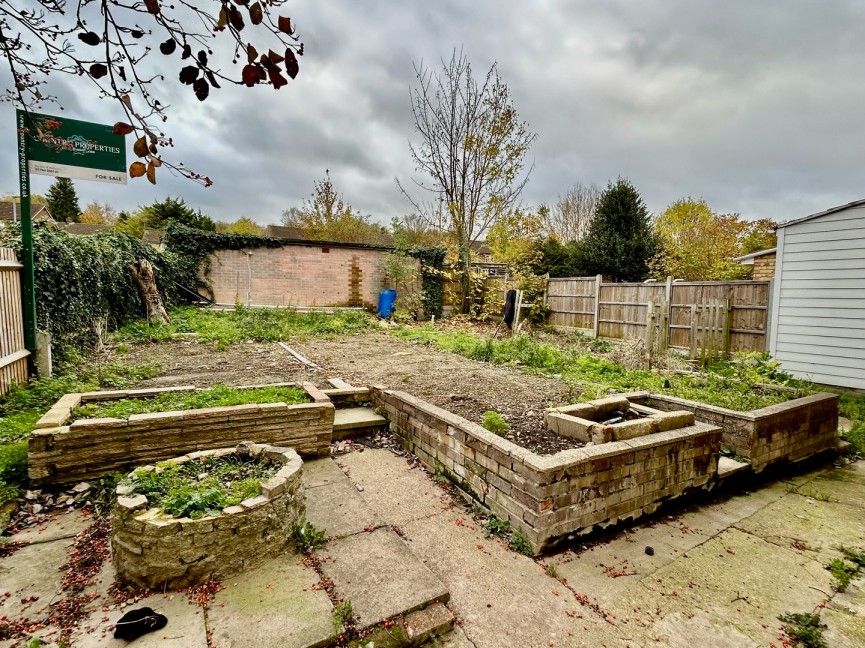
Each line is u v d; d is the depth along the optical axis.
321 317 12.21
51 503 2.73
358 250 14.98
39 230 5.82
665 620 2.06
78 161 4.82
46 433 2.79
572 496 2.62
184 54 1.59
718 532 2.96
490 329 12.98
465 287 15.49
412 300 15.25
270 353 7.47
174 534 1.98
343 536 2.55
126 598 1.96
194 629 1.78
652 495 3.08
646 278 18.39
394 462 3.79
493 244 15.97
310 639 1.74
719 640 1.94
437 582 2.15
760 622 2.08
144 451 3.07
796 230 7.38
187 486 2.27
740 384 5.41
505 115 13.86
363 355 7.79
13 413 3.80
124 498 2.09
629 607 2.14
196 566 2.03
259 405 3.49
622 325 11.01
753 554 2.68
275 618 1.85
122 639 1.71
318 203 23.45
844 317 6.88
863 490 3.78
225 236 13.24
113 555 2.10
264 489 2.25
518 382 5.94
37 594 1.97
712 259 17.92
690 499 3.35
